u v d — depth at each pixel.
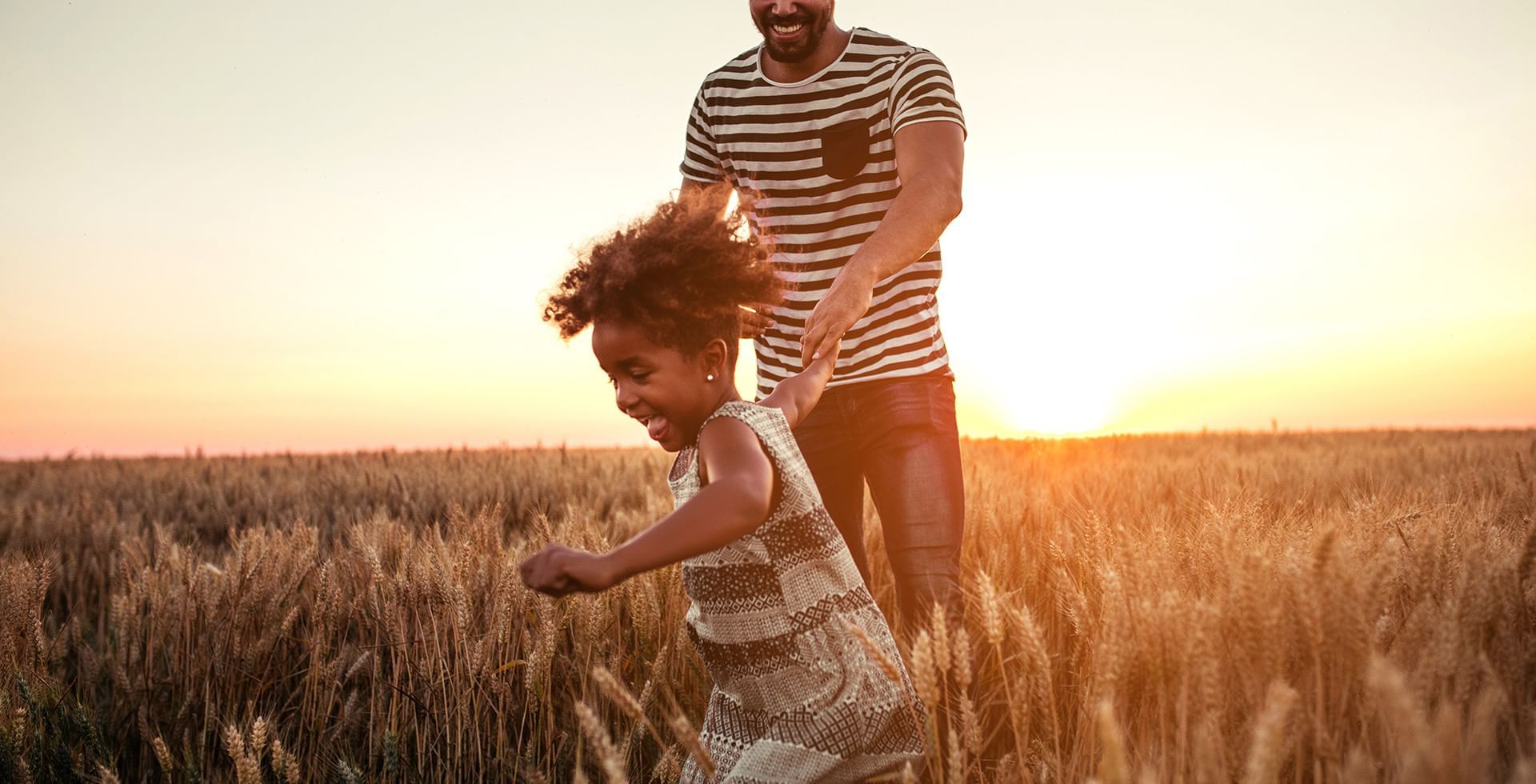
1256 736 1.23
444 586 3.23
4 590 3.32
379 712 3.11
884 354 2.81
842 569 2.04
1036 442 12.62
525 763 2.76
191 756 2.82
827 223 2.99
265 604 3.55
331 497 8.83
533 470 10.09
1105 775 1.25
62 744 2.69
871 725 1.93
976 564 3.90
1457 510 3.15
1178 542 2.55
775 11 2.81
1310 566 1.67
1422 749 1.17
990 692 2.72
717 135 3.19
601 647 3.16
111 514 7.58
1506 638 1.78
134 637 3.47
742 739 2.13
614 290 1.87
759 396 3.21
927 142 2.72
